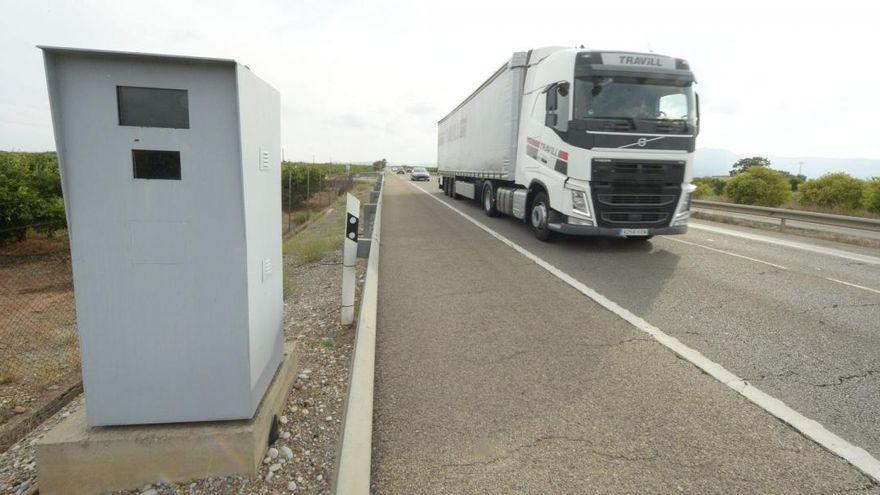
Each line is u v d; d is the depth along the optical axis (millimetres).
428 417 3168
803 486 2508
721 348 4387
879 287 6680
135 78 2215
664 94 8359
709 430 3023
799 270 7707
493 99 13016
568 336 4645
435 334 4695
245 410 2582
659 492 2453
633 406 3316
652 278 7008
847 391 3572
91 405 2439
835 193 21875
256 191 2590
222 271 2436
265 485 2525
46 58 2092
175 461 2480
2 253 12359
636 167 8219
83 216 2273
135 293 2379
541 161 9547
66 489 2430
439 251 9031
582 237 10703
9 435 3877
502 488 2480
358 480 2334
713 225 14344
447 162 22281
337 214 18547
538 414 3203
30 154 21625
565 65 8594
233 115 2318
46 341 6203
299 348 4344
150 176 2316
